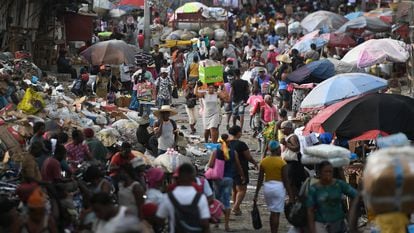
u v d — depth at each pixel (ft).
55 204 60.54
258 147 121.29
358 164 80.23
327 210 60.90
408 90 158.71
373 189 45.52
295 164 74.28
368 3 314.76
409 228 58.54
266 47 238.27
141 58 150.41
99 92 140.56
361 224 68.90
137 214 60.44
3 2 147.43
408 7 183.83
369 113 73.36
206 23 229.66
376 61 143.13
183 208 53.62
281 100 137.90
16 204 58.54
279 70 149.48
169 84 131.44
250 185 98.07
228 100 128.77
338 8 336.70
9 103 99.45
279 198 73.00
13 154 77.56
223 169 77.87
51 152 69.87
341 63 128.57
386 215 46.39
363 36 208.85
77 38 173.27
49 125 88.53
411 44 151.23
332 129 74.23
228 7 274.16
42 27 162.30
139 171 65.92
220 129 134.92
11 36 149.18
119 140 100.48
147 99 130.00
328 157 64.75
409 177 44.83
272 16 323.57
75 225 61.57
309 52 157.38
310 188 60.90
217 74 130.00
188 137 124.67
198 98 134.72
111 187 66.18
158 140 95.30
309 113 103.81
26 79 117.39
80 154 76.23
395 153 45.70
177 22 229.86
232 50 195.31
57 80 146.82
